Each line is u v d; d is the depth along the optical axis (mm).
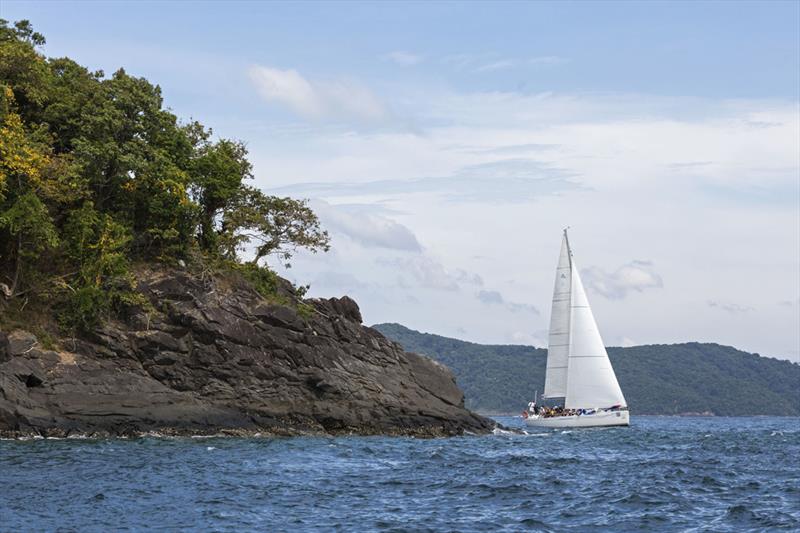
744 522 31172
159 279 67125
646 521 31250
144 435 58906
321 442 58344
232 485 36750
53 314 63250
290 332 68500
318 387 67875
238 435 62625
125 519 29438
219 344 65125
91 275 64312
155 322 64688
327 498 34594
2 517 28922
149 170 69125
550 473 44156
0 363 56094
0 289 62719
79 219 65062
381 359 73688
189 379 64000
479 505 34000
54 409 56719
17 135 62688
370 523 30078
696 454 58250
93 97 69438
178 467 41688
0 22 72750
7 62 67750
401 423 70562
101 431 57594
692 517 32156
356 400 69312
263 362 66625
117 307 64875
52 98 69438
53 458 43406
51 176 63844
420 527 29641
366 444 57875
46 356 59062
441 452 54312
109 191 69750
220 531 28234
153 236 70625
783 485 40656
